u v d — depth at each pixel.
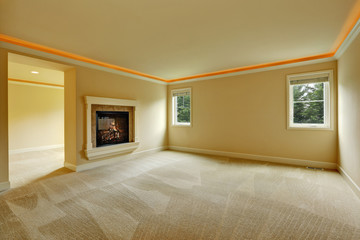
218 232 1.72
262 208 2.15
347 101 2.87
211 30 2.52
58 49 3.17
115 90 4.36
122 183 2.96
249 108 4.48
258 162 4.20
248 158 4.53
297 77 3.91
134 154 4.79
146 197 2.46
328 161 3.64
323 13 2.11
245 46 3.09
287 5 1.96
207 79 5.11
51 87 6.30
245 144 4.57
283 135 4.08
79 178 3.21
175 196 2.48
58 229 1.77
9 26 2.35
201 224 1.84
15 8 1.94
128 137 4.75
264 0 1.87
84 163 3.76
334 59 3.46
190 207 2.19
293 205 2.21
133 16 2.14
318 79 3.68
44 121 6.15
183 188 2.75
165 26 2.40
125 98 4.60
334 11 2.07
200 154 5.14
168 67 4.36
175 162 4.29
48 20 2.21
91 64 3.80
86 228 1.78
